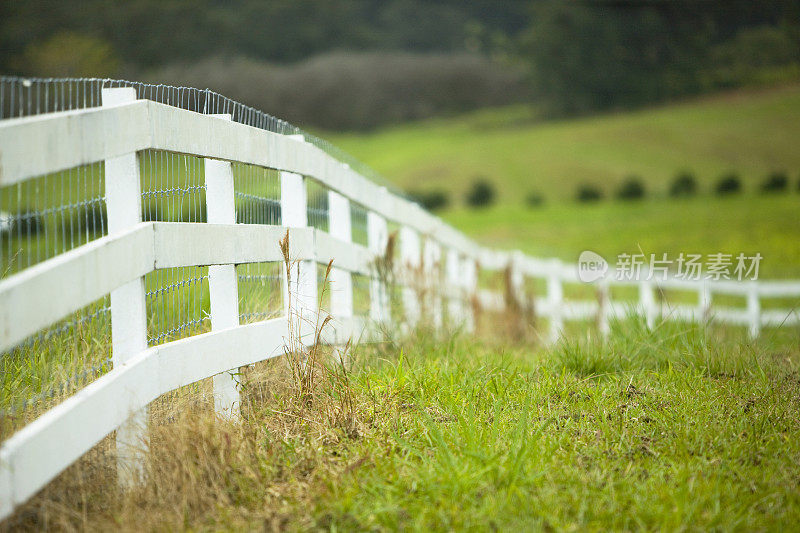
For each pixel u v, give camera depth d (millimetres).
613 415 16359
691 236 116625
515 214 164750
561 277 43500
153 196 14719
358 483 12938
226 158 15727
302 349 17281
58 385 14281
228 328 15914
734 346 22422
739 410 16594
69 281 11383
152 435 13625
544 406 17156
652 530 11695
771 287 41312
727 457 14219
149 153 14219
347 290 22766
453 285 34312
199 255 14828
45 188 12625
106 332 16188
